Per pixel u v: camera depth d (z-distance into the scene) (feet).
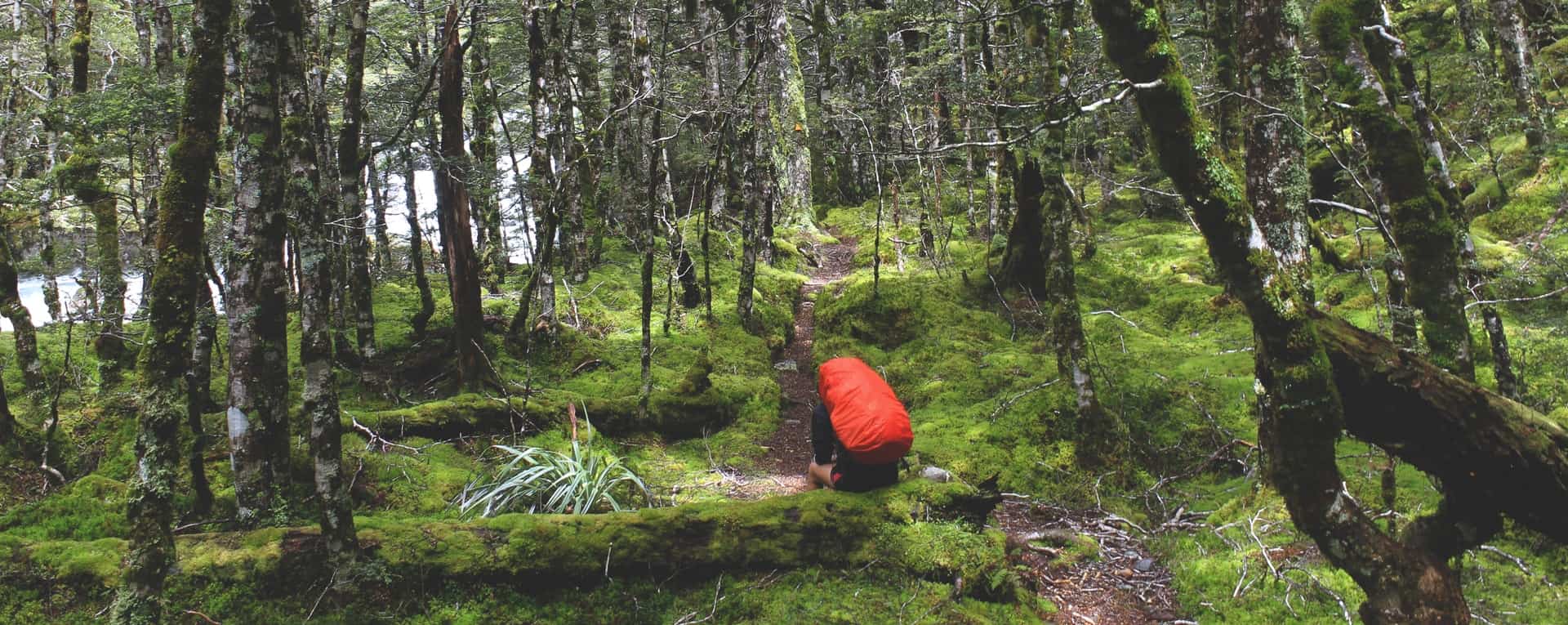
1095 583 16.69
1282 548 16.03
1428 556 9.42
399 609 13.69
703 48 49.03
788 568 15.47
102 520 15.88
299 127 15.02
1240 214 8.93
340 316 26.68
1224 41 20.74
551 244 30.19
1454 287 11.78
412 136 24.54
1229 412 23.67
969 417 25.79
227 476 17.39
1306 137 17.48
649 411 25.27
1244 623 14.35
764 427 26.81
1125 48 8.79
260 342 15.29
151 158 26.61
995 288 37.81
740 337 35.42
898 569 15.30
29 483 17.76
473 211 48.78
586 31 46.29
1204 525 18.60
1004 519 19.94
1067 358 23.26
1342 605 13.65
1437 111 42.91
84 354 24.58
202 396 19.21
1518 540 15.25
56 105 22.47
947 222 55.06
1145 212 55.11
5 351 25.53
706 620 14.26
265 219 14.40
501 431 23.26
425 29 37.52
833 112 59.26
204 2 10.81
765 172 48.32
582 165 43.57
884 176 62.13
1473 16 50.06
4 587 12.83
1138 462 22.34
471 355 24.48
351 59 22.15
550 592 14.71
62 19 36.40
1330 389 9.03
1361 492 17.35
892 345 35.24
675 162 58.23
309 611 13.32
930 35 47.39
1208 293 36.76
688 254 38.06
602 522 15.16
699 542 15.33
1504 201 36.37
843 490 16.47
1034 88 31.76
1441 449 9.70
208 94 10.88
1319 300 32.53
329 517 13.08
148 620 10.41
